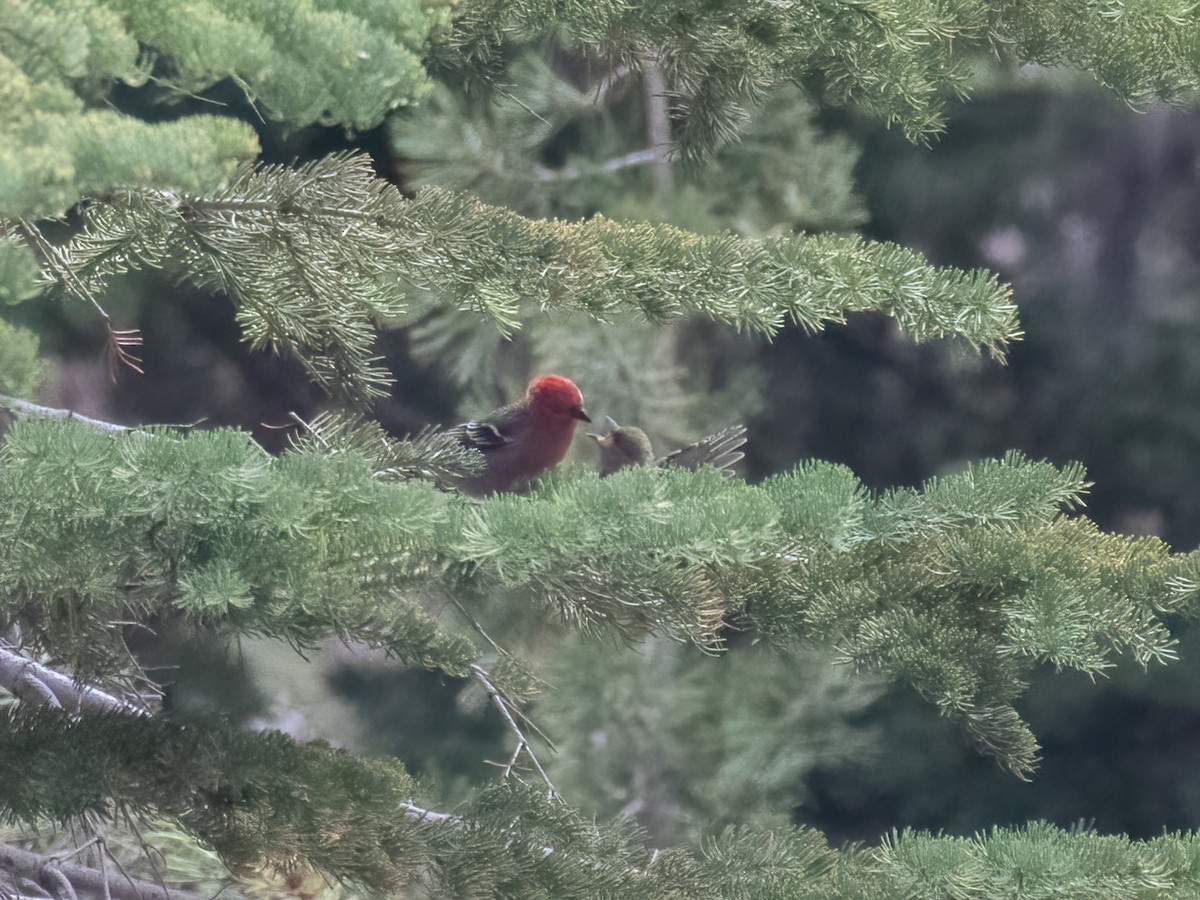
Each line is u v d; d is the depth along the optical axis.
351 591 5.75
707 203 16.28
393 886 6.46
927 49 7.75
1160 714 23.73
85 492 5.51
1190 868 6.52
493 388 17.95
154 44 4.89
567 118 15.41
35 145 4.39
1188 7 7.60
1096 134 24.44
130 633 7.32
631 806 16.27
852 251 6.80
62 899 7.91
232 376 21.06
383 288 6.65
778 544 6.54
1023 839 6.71
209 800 6.52
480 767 18.00
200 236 6.18
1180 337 25.17
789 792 16.91
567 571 5.96
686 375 19.88
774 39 7.33
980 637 7.08
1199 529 25.36
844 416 25.19
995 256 25.50
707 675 16.78
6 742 6.52
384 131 16.78
